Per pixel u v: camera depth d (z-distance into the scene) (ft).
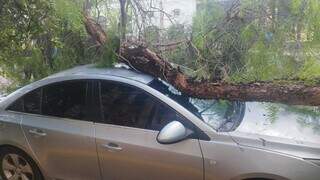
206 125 12.39
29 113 15.14
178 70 13.79
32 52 17.48
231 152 11.82
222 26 13.37
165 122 12.82
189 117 12.55
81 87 14.33
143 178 13.06
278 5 12.63
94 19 14.94
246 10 12.96
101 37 14.87
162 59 13.94
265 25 12.87
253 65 13.16
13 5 15.44
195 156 12.20
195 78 13.70
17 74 18.90
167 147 12.53
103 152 13.55
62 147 14.28
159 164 12.68
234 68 13.42
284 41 12.77
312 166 11.07
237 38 13.19
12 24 15.87
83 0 14.65
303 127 12.46
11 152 15.58
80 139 13.92
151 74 14.10
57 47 16.70
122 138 13.21
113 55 14.65
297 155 11.27
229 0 13.30
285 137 11.94
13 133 15.20
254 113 13.15
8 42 16.16
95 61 16.10
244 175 11.62
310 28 12.37
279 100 13.20
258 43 12.98
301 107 13.07
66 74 14.88
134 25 14.37
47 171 14.82
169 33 14.06
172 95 13.26
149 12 14.25
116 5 14.73
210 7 13.56
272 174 11.27
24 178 15.55
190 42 13.74
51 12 15.31
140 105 13.32
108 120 13.70
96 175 13.92
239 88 13.37
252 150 11.63
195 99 13.42
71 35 16.56
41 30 15.80
